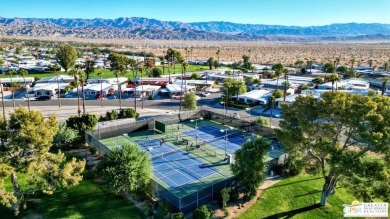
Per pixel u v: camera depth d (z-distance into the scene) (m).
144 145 60.38
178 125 74.38
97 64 184.75
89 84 121.25
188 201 36.75
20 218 35.03
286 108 38.41
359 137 33.09
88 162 51.31
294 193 41.91
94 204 38.22
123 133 66.81
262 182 40.09
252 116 84.69
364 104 31.67
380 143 31.02
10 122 34.09
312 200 40.25
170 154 55.94
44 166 36.00
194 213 35.03
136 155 39.28
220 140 63.72
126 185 38.25
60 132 56.22
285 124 38.44
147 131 69.81
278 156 50.62
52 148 57.31
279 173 47.53
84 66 142.00
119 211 36.81
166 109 92.88
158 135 66.75
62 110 89.06
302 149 38.56
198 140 63.47
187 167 50.38
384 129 30.94
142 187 39.44
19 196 37.59
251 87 121.06
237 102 100.25
